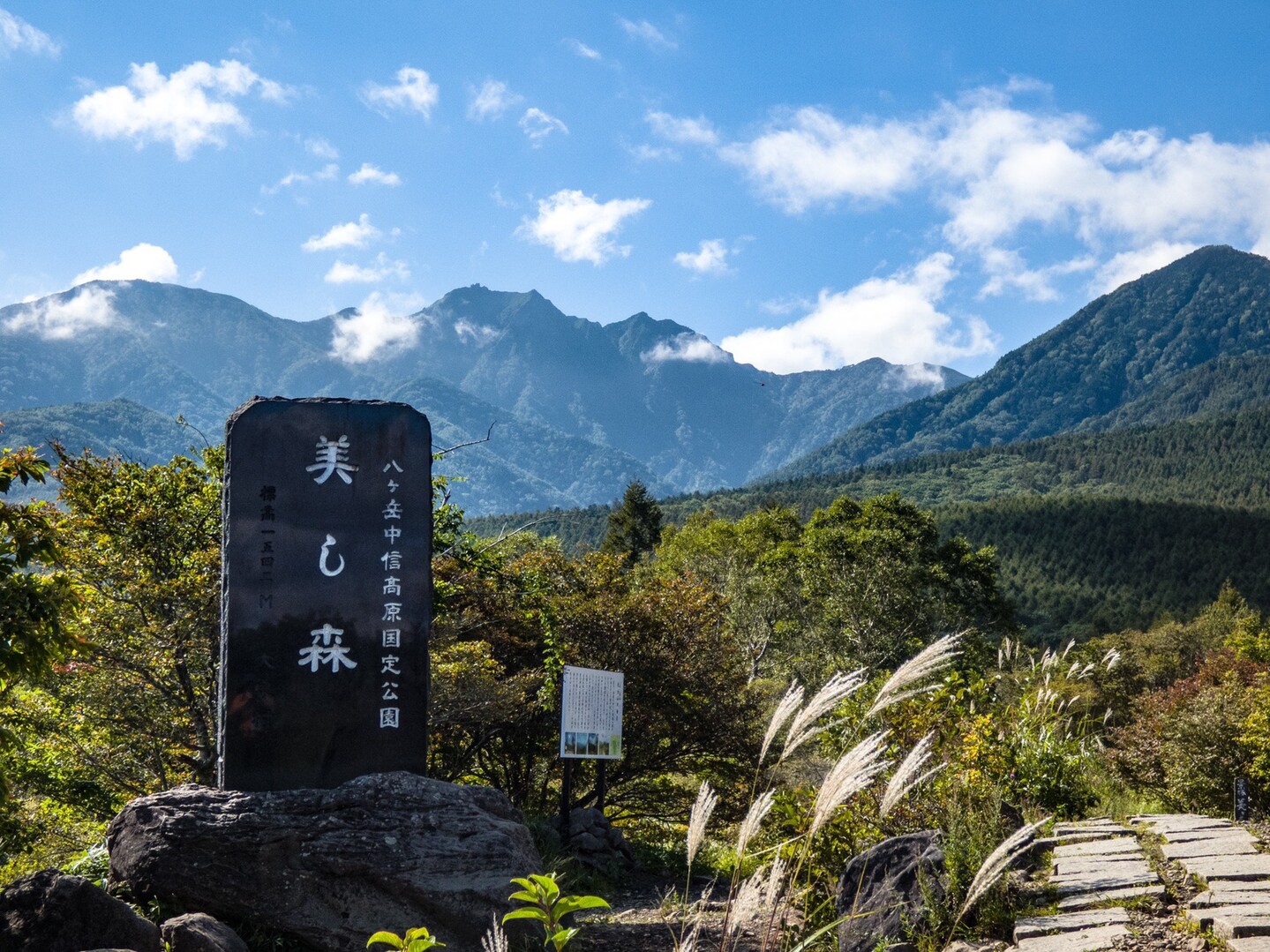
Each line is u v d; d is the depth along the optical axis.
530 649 13.09
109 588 11.16
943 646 3.64
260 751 6.59
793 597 41.44
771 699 15.02
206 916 5.38
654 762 13.16
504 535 14.30
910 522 48.12
